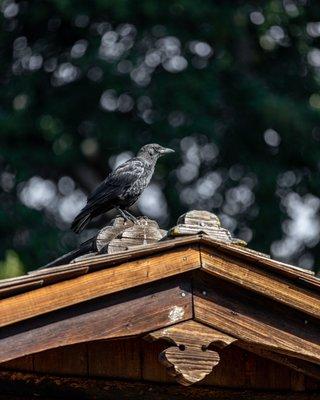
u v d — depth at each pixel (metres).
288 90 21.56
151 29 20.83
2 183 20.61
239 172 21.23
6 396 6.41
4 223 19.89
